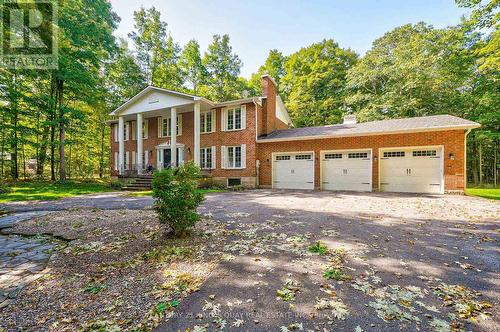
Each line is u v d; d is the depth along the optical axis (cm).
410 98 1906
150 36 2611
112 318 238
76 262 379
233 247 430
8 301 271
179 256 393
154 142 2020
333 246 432
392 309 246
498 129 1889
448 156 1139
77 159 2594
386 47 2359
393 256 385
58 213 748
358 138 1340
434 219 631
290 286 295
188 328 221
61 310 253
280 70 3247
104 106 2197
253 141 1612
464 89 1936
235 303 262
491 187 1889
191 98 1603
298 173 1520
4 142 1722
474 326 221
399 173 1255
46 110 1684
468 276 318
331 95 2558
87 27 1756
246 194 1225
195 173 491
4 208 843
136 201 995
